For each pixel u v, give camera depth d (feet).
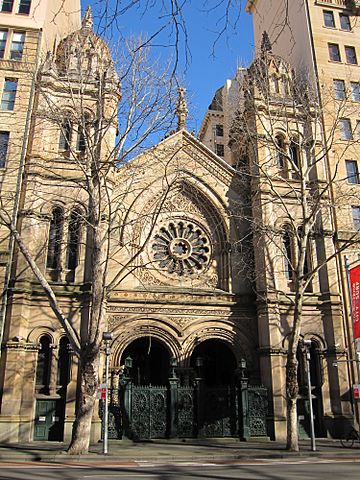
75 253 101.45
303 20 143.43
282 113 116.37
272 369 99.09
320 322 107.76
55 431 88.99
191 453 72.84
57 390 91.56
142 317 100.37
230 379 113.50
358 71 138.62
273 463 62.39
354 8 146.51
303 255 85.61
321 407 102.53
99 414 90.74
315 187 118.32
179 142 117.60
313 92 120.37
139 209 109.70
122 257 103.81
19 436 85.40
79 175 105.19
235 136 130.52
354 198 121.08
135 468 54.85
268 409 97.55
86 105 111.24
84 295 95.96
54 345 92.79
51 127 108.17
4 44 114.73
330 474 47.19
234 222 114.93
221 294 106.11
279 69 131.85
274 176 108.47
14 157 103.14
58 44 132.16
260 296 103.45
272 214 112.88
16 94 109.40
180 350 100.17
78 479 41.93
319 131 125.70
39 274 73.31
